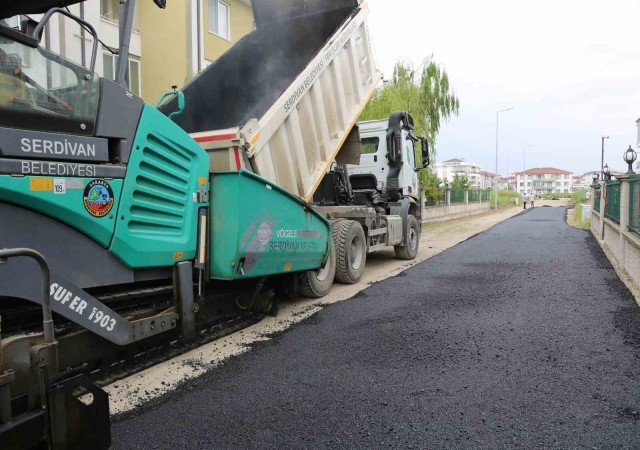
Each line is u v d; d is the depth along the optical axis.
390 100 17.34
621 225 9.12
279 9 7.33
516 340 4.79
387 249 12.63
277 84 6.46
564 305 6.10
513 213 36.34
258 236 4.94
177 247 4.14
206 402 3.57
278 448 2.94
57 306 3.10
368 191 9.73
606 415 3.23
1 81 2.78
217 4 17.41
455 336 4.96
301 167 6.26
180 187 4.18
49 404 2.39
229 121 6.27
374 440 3.00
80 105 3.23
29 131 2.91
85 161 3.26
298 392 3.72
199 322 4.84
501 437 2.99
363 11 7.64
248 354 4.58
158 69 14.84
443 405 3.44
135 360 4.24
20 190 2.85
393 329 5.25
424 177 21.84
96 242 3.43
